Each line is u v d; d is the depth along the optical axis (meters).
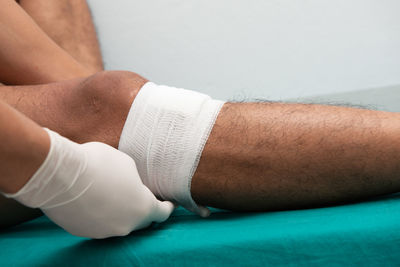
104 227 0.51
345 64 1.42
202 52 1.47
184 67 1.48
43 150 0.44
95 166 0.49
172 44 1.48
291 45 1.43
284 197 0.64
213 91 1.49
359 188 0.63
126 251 0.54
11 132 0.42
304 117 0.63
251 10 1.43
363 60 1.41
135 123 0.63
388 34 1.38
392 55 1.39
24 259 0.57
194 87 1.49
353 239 0.50
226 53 1.46
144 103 0.64
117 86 0.65
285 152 0.61
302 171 0.62
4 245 0.65
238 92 1.47
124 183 0.52
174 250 0.53
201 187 0.65
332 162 0.61
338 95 1.42
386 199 0.63
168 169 0.63
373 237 0.50
